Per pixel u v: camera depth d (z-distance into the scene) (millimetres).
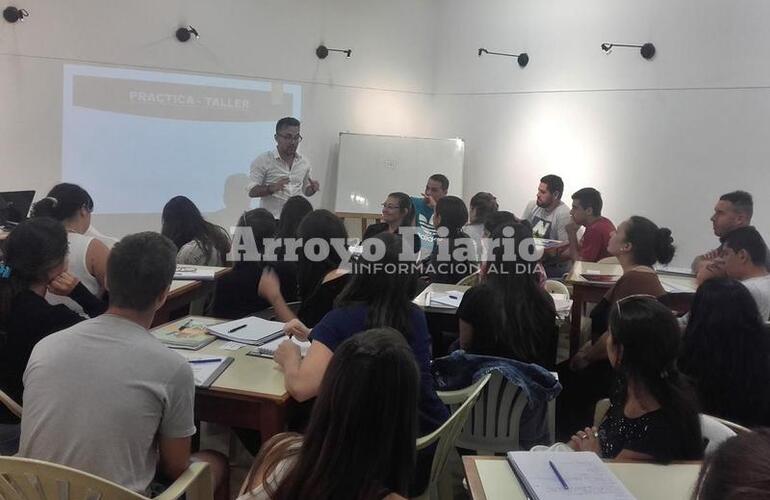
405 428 997
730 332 1840
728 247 2758
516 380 1996
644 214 5035
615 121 5145
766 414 1836
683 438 1434
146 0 5078
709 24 4508
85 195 2697
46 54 4816
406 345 1058
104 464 1341
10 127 4785
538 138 5660
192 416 1471
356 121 6039
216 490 1767
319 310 2283
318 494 958
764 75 4254
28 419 1370
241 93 5535
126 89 5098
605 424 1635
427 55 6180
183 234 3434
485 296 2250
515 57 5723
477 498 1246
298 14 5672
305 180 5344
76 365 1349
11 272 1736
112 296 1420
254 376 1914
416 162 6039
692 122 4672
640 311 1514
